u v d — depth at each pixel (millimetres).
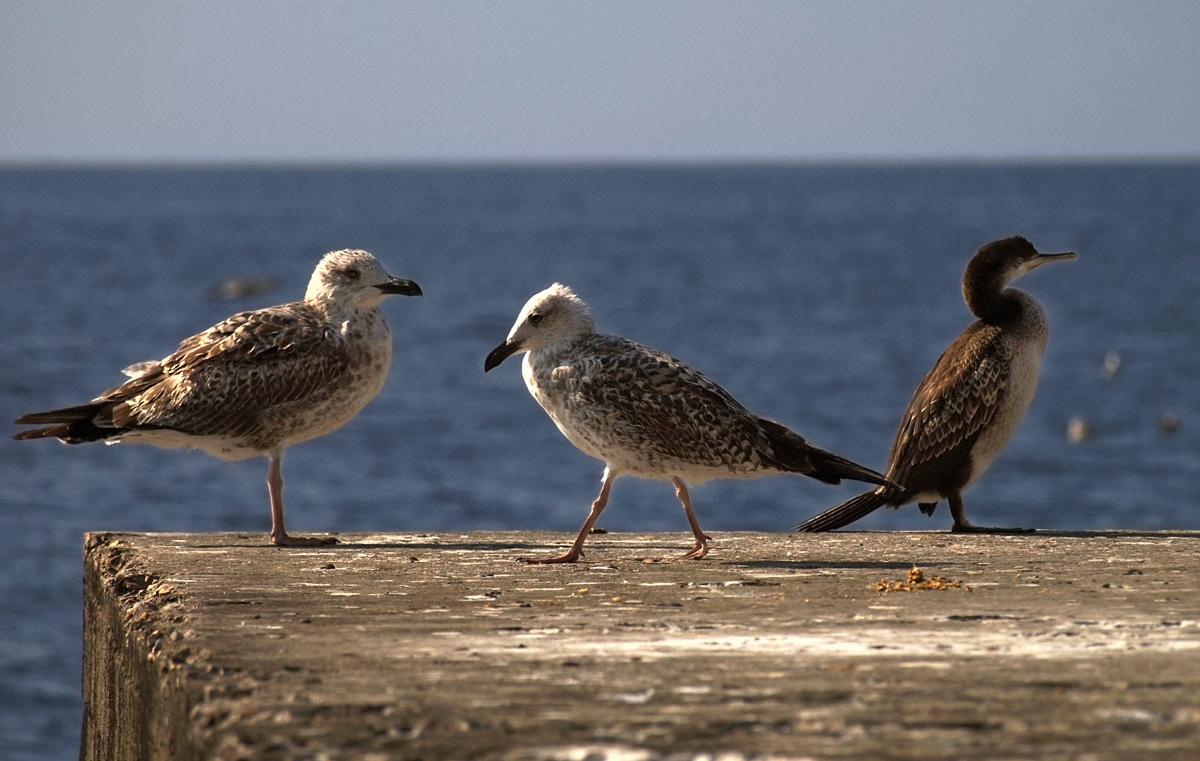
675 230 193750
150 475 35875
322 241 165250
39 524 29984
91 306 81312
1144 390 50406
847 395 48938
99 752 10078
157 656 7469
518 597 9172
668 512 31750
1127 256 125000
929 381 14086
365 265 12891
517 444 41219
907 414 14109
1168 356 59125
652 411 11133
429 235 184375
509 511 32250
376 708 6156
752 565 10797
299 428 12680
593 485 35281
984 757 5375
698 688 6473
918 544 12203
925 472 13719
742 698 6289
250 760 5477
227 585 9711
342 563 10977
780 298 89312
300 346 12602
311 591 9430
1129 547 11805
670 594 9273
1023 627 7871
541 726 5855
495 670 6895
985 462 13812
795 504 32250
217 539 12719
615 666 6965
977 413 13562
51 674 20359
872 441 40031
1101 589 9266
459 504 33062
